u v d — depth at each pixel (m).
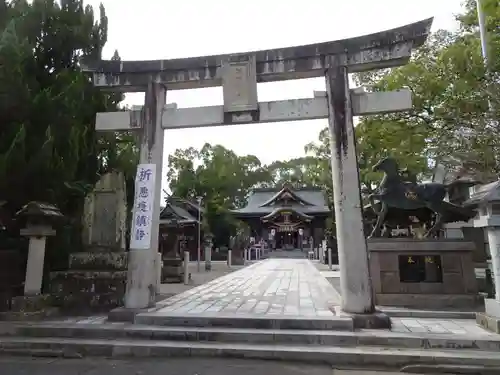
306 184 57.62
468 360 6.39
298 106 8.98
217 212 44.78
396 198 11.78
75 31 13.23
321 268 26.62
